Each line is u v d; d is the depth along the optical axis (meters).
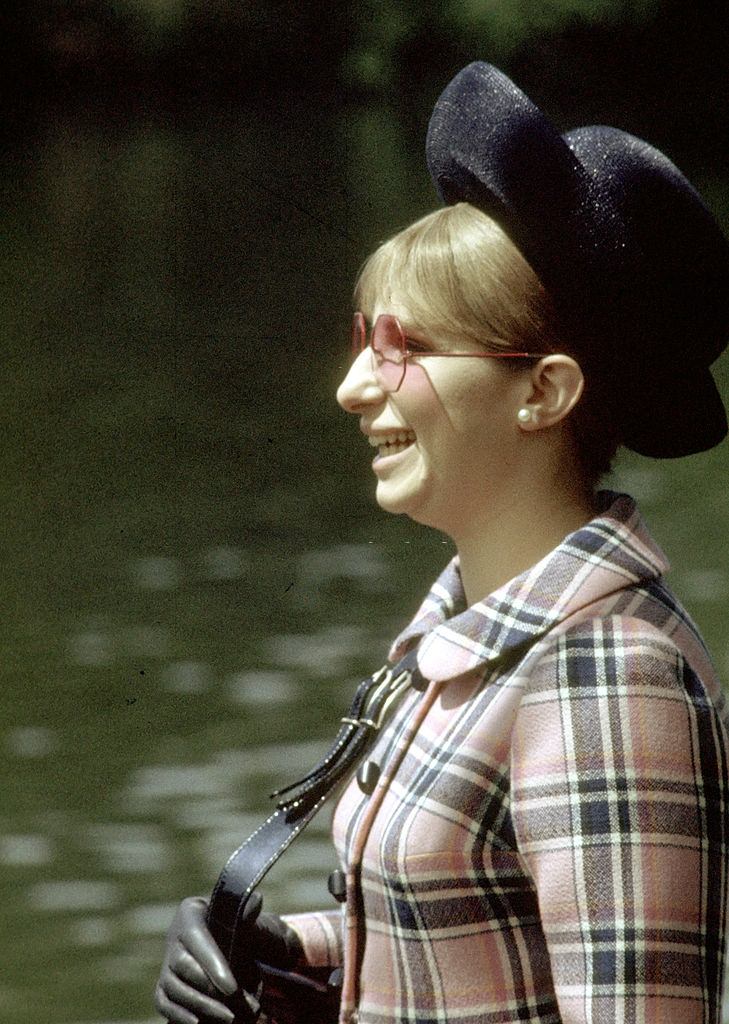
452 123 3.19
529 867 2.96
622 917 2.84
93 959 9.80
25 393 28.81
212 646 15.73
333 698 14.12
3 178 52.12
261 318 33.69
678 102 59.03
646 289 3.14
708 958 2.87
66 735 13.46
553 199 3.09
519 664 3.02
